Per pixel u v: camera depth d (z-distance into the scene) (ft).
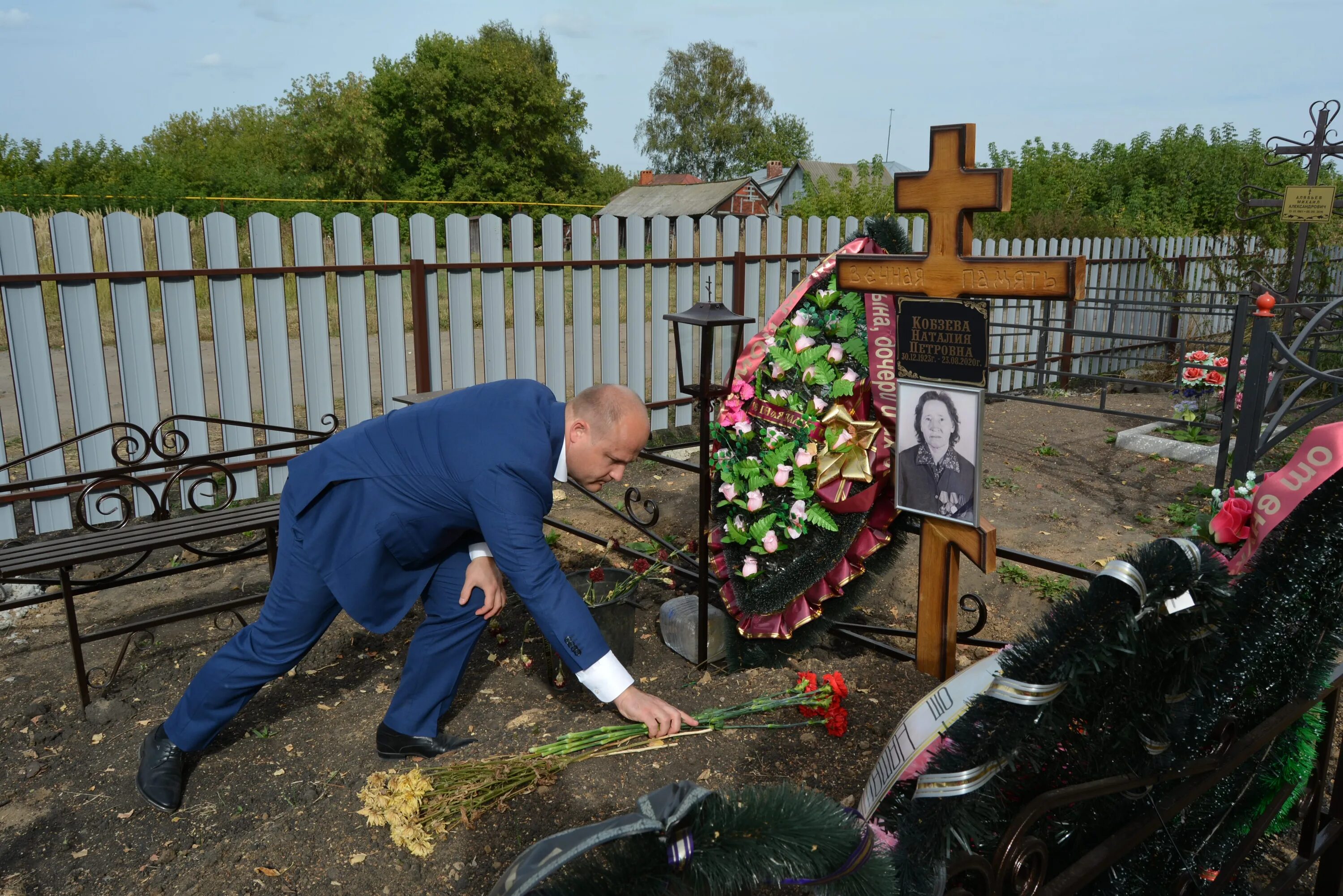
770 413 10.71
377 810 8.48
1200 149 68.54
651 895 2.84
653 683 11.23
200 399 18.31
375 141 148.77
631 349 24.00
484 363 21.61
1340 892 7.36
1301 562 5.13
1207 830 6.28
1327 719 6.68
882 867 3.36
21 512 18.57
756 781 9.20
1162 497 20.11
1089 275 35.14
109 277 16.90
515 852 8.26
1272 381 18.37
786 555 10.96
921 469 9.85
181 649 12.48
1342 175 59.98
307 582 8.70
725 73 220.64
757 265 26.14
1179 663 4.36
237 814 8.93
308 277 18.94
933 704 5.23
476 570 9.09
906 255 9.57
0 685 11.58
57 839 8.63
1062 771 4.66
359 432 8.71
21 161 97.50
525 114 156.15
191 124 201.36
